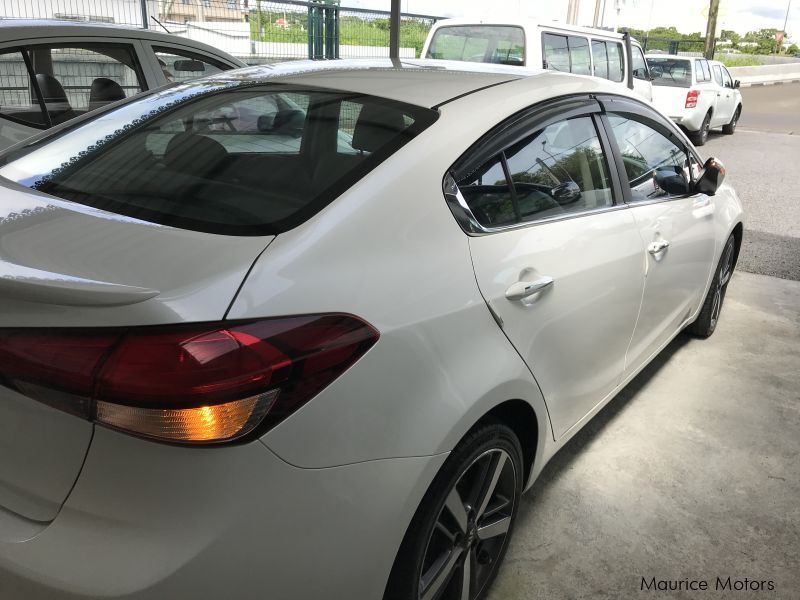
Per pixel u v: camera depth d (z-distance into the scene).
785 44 54.94
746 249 5.93
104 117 2.17
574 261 2.05
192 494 1.18
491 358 1.66
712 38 26.55
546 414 2.01
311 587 1.32
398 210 1.56
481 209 1.78
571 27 8.20
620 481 2.63
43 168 1.85
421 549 1.54
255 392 1.18
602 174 2.41
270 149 1.77
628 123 2.68
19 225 1.43
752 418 3.14
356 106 1.89
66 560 1.20
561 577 2.14
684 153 3.20
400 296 1.45
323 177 1.61
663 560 2.24
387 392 1.38
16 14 8.60
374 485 1.37
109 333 1.16
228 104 2.04
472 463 1.67
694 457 2.81
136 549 1.18
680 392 3.36
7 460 1.28
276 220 1.45
